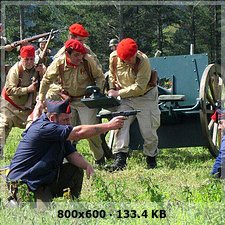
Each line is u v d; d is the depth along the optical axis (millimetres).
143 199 8125
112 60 11492
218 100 12531
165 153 13344
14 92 12078
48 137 7883
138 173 10859
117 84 11492
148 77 11406
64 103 7969
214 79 12508
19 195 7812
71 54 10969
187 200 8008
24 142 8016
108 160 12531
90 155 12797
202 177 10305
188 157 12727
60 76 11141
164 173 10781
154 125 11656
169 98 12305
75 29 11273
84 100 8812
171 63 12789
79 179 8344
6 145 13656
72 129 7887
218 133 12469
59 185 8234
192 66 12656
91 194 8586
